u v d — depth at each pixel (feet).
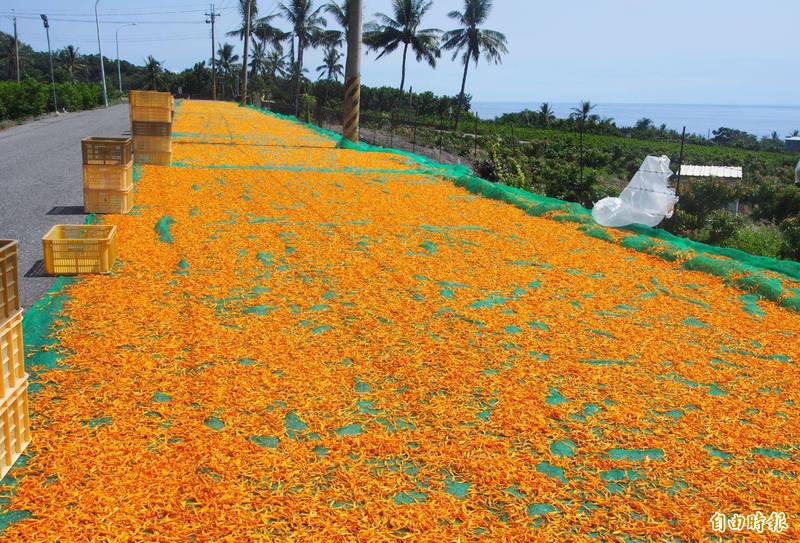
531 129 200.54
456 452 12.32
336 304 20.18
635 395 14.98
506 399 14.48
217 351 16.24
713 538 10.29
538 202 39.47
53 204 34.14
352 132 75.92
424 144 124.67
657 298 22.66
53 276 21.79
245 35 177.78
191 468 11.37
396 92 205.36
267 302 20.15
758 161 162.50
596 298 22.27
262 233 29.27
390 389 14.76
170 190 39.01
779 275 26.30
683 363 16.92
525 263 26.50
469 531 10.16
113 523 9.88
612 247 30.17
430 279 23.43
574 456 12.41
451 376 15.53
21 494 10.45
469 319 19.43
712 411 14.38
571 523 10.51
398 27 152.46
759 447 13.04
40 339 16.44
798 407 14.78
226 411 13.38
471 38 156.04
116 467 11.29
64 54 298.35
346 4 146.30
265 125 102.01
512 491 11.26
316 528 10.05
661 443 12.95
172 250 25.58
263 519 10.14
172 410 13.33
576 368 16.17
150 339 16.81
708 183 76.54
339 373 15.44
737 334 19.31
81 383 14.25
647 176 34.40
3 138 71.20
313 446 12.33
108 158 31.63
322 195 40.27
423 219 34.42
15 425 11.31
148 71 256.73
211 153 59.88
